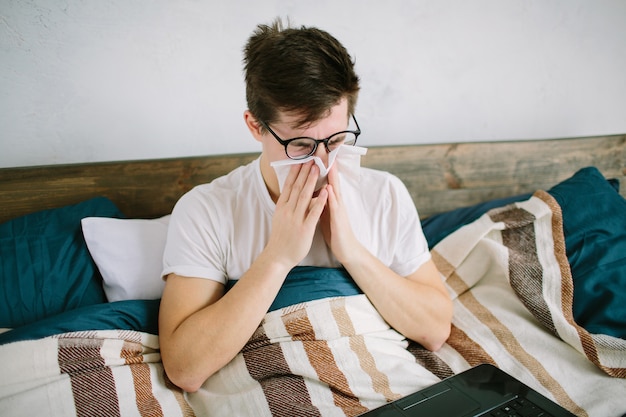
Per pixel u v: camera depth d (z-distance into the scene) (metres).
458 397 0.69
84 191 1.08
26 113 1.05
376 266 0.87
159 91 1.15
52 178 1.05
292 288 0.87
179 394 0.81
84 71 1.07
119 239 0.96
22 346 0.73
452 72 1.42
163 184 1.14
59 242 0.94
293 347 0.83
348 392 0.79
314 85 0.68
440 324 0.93
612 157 1.56
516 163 1.47
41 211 1.00
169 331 0.79
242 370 0.82
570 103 1.60
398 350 0.91
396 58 1.35
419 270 0.96
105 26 1.06
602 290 1.06
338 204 0.81
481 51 1.43
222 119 1.23
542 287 1.05
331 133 0.74
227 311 0.77
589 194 1.23
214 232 0.86
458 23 1.38
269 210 0.88
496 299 1.12
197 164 1.16
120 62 1.10
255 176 0.91
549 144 1.49
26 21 1.00
